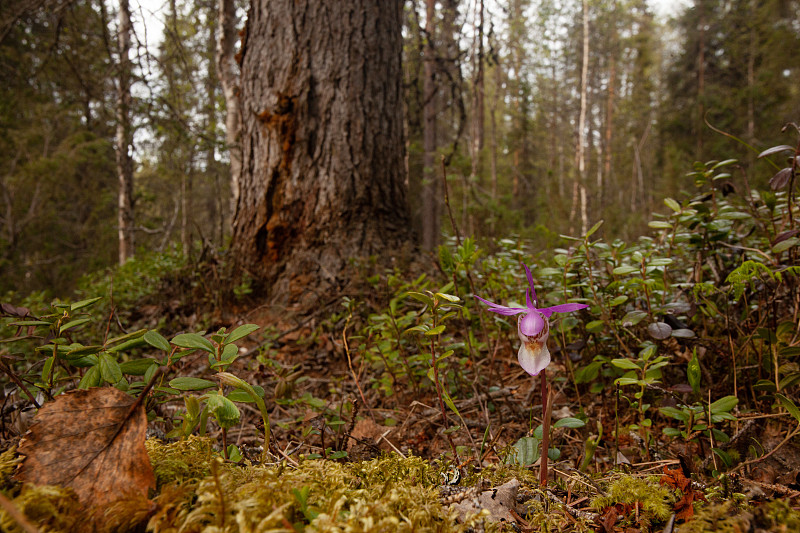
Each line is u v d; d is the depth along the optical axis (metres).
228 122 9.15
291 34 5.46
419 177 19.64
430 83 14.34
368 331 3.24
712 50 26.03
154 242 17.44
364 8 5.66
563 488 1.63
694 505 1.37
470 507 1.35
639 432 2.08
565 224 13.48
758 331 2.08
